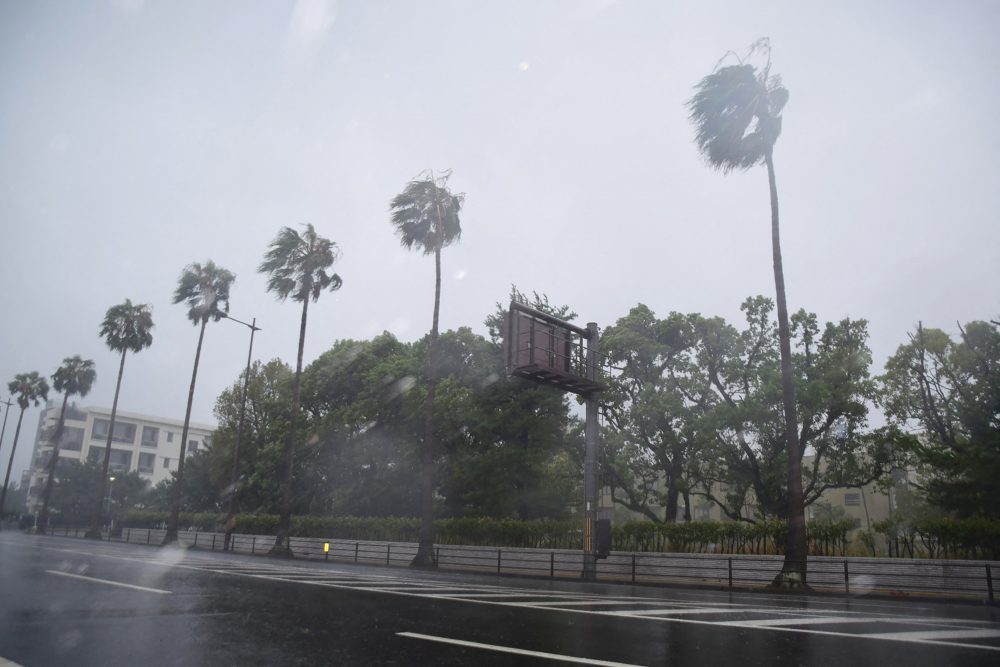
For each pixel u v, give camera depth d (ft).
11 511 262.67
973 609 47.11
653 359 102.01
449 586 50.39
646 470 104.73
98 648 21.61
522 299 111.45
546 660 20.42
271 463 150.92
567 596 43.98
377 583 50.29
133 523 189.26
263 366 178.19
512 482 104.01
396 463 130.00
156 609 30.81
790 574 65.16
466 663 19.84
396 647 22.35
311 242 127.44
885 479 92.89
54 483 236.63
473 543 104.94
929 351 87.20
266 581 47.75
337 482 144.46
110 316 174.40
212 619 28.12
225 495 171.53
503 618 30.19
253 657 20.49
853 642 24.64
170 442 320.50
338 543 120.98
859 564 66.33
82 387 214.07
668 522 90.43
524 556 94.22
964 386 81.71
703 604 40.75
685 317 103.76
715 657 21.25
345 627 26.66
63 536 168.86
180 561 70.64
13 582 41.55
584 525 76.23
